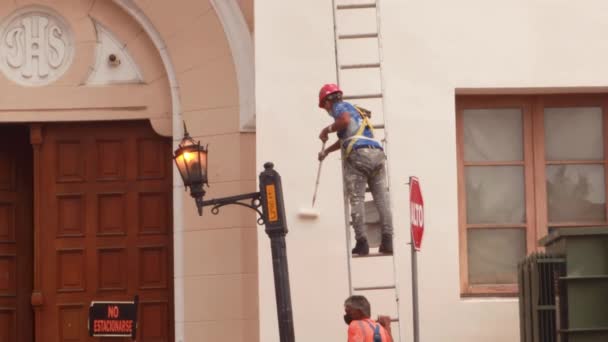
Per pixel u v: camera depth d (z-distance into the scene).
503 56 18.77
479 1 18.81
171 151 20.53
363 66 18.30
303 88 18.58
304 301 18.33
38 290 20.53
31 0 20.33
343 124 16.48
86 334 20.52
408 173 18.55
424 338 18.34
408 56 18.69
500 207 19.12
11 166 21.28
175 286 19.81
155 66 20.28
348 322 15.71
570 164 19.22
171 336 20.34
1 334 21.09
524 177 19.17
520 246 19.11
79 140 20.69
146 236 20.56
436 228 18.50
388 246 16.81
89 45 20.33
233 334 19.58
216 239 19.72
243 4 19.92
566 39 18.83
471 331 18.39
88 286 20.53
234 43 19.89
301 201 18.44
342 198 18.44
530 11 18.83
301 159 18.50
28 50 20.39
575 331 15.35
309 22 18.69
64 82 20.31
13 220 21.27
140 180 20.61
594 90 19.03
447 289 18.44
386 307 18.27
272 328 18.34
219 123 19.83
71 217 20.67
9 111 20.28
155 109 20.25
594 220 19.19
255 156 19.66
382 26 18.72
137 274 20.52
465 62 18.72
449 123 18.64
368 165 16.61
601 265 15.43
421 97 18.64
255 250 19.64
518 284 18.09
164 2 20.08
